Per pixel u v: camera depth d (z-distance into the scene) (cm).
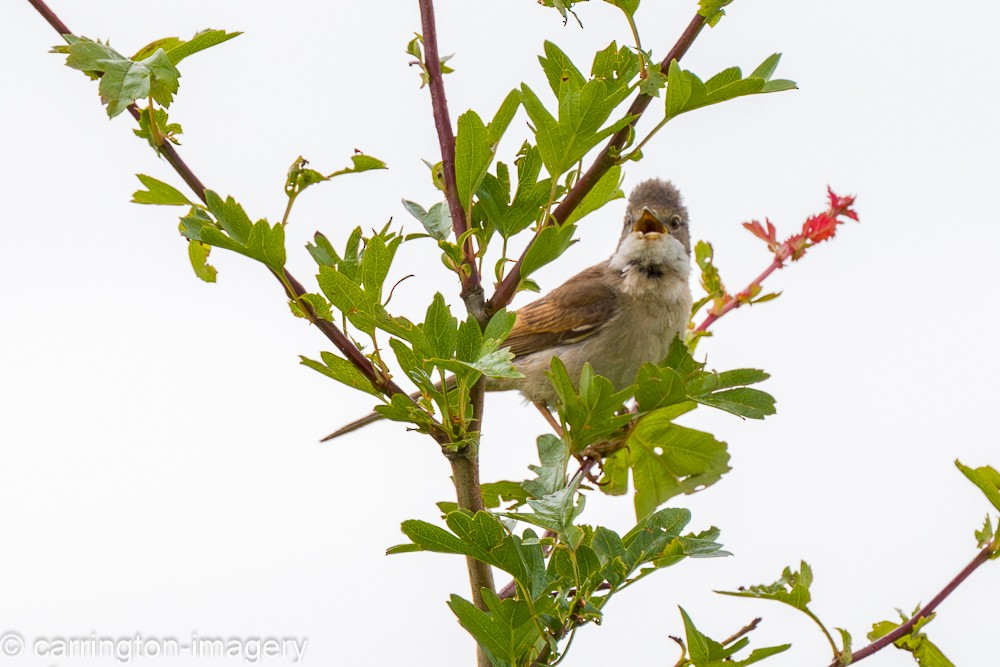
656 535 631
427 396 636
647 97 641
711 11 633
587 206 717
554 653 592
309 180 657
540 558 616
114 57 594
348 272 655
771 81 616
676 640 604
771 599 650
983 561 661
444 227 698
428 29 704
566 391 621
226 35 647
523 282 663
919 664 658
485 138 660
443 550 600
